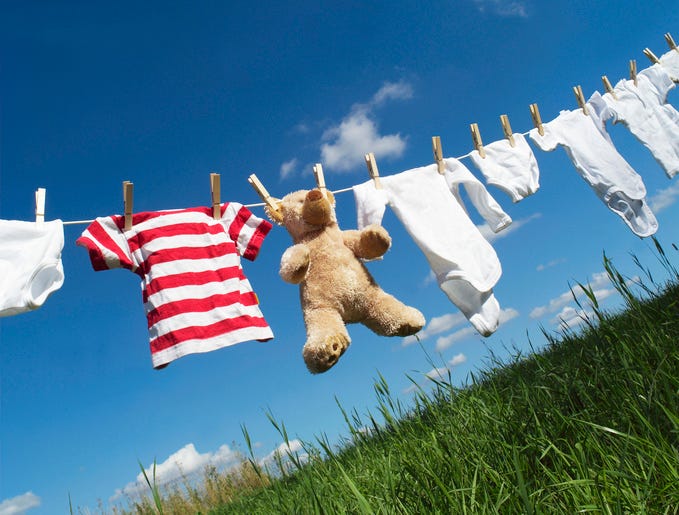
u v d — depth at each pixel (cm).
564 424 166
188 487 546
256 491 398
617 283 184
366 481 195
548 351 277
